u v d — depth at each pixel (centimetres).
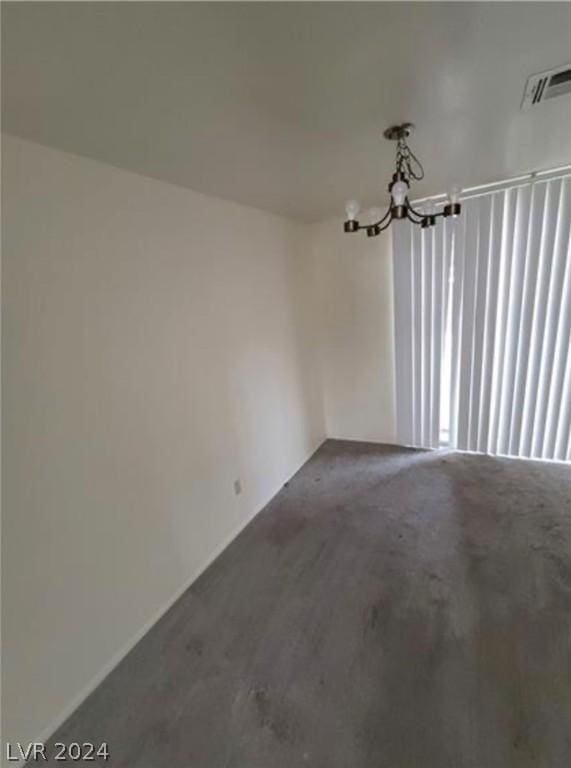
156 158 184
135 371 204
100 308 184
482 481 338
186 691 180
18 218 150
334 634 203
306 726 162
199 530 254
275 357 338
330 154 200
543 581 228
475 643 192
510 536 267
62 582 172
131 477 204
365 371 415
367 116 161
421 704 167
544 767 143
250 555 268
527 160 248
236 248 282
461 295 351
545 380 343
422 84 139
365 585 234
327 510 314
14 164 148
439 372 380
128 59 112
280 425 350
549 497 309
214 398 265
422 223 198
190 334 241
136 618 208
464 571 239
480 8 100
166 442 226
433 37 112
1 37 98
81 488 179
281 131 168
